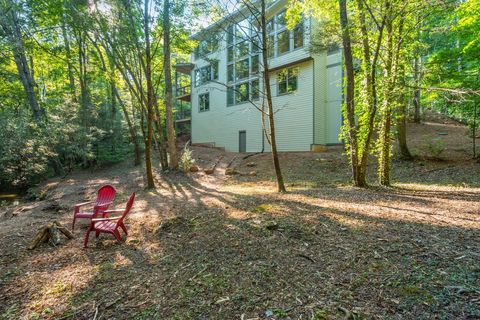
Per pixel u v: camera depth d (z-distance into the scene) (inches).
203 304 102.0
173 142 521.7
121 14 334.6
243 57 743.7
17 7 444.5
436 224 169.3
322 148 621.9
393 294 98.7
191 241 164.4
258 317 92.0
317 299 99.5
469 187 308.8
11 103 681.0
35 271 135.4
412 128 705.0
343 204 229.6
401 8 255.4
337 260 127.3
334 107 631.2
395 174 406.0
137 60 442.6
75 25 352.5
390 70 307.7
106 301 107.8
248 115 748.6
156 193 359.3
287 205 228.4
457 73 379.9
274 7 639.8
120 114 785.6
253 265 128.9
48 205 320.5
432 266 115.8
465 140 529.7
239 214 207.6
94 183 491.5
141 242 170.7
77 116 612.1
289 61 647.8
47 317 99.4
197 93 924.6
